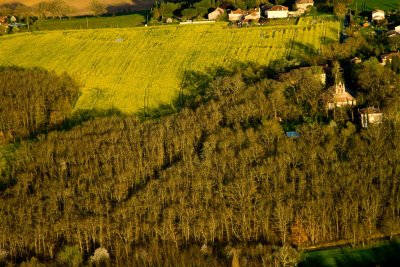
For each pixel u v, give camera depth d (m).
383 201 175.75
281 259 158.25
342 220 172.12
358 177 180.62
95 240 176.25
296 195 178.50
